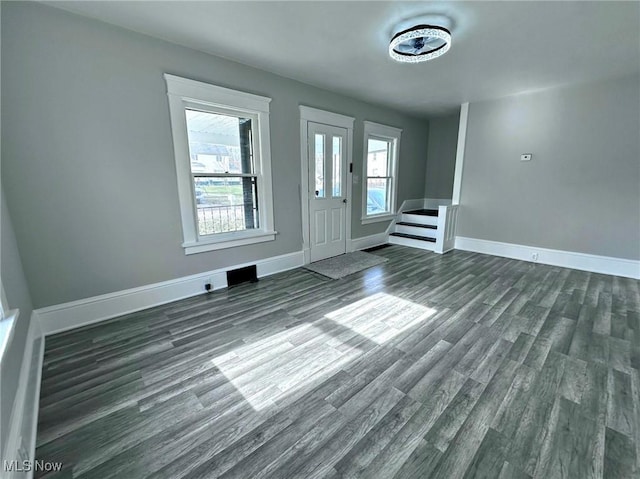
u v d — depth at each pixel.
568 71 3.24
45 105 2.07
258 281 3.49
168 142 2.66
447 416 1.51
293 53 2.79
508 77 3.44
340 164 4.40
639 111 3.34
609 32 2.36
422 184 6.39
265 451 1.32
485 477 1.19
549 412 1.53
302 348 2.13
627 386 1.71
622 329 2.35
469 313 2.66
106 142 2.35
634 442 1.35
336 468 1.24
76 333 2.30
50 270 2.23
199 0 1.95
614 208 3.62
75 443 1.36
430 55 2.51
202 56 2.74
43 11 2.00
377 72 3.29
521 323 2.47
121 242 2.53
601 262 3.77
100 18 2.19
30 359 1.68
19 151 2.01
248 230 3.45
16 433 1.14
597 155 3.65
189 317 2.59
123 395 1.66
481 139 4.59
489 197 4.64
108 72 2.29
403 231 5.70
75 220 2.29
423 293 3.14
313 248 4.22
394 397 1.65
